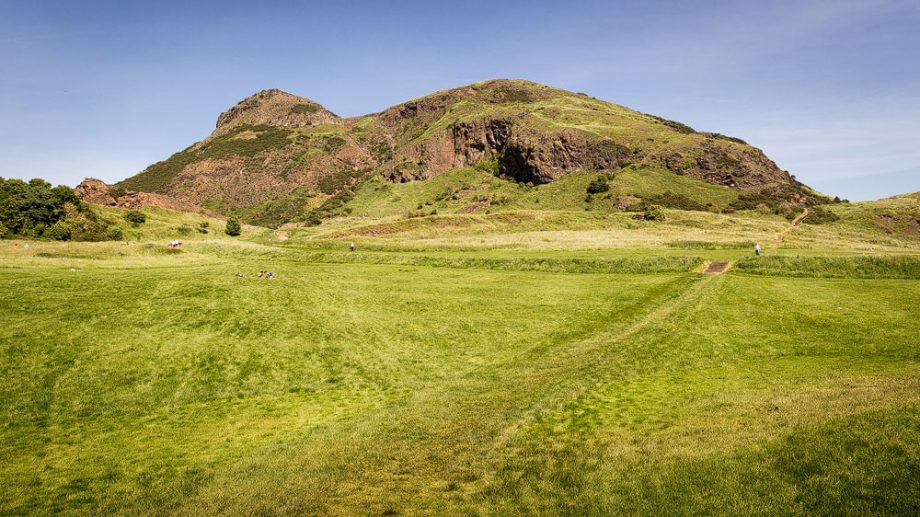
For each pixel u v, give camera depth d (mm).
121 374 19172
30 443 14164
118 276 34188
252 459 13117
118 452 13719
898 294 33281
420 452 13125
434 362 22938
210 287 32094
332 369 21641
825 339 23969
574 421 14398
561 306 32594
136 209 128750
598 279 42812
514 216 117375
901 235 124625
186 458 13297
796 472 9375
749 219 122500
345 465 12477
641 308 31891
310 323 26859
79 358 19938
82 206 103312
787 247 63750
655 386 17969
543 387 18188
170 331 23812
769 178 178750
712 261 49656
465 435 14109
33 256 42344
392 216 196000
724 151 190875
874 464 9125
